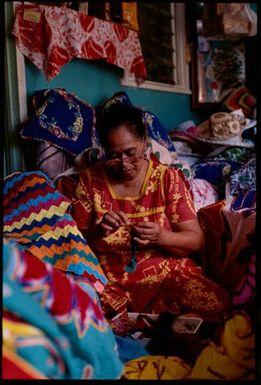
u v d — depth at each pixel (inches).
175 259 75.2
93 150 99.7
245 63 182.1
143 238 71.8
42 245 67.7
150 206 76.5
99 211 76.5
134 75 139.2
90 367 45.4
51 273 45.9
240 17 147.6
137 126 73.3
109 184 77.3
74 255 67.4
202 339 59.9
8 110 103.0
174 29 167.8
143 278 73.6
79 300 46.5
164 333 63.1
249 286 53.3
